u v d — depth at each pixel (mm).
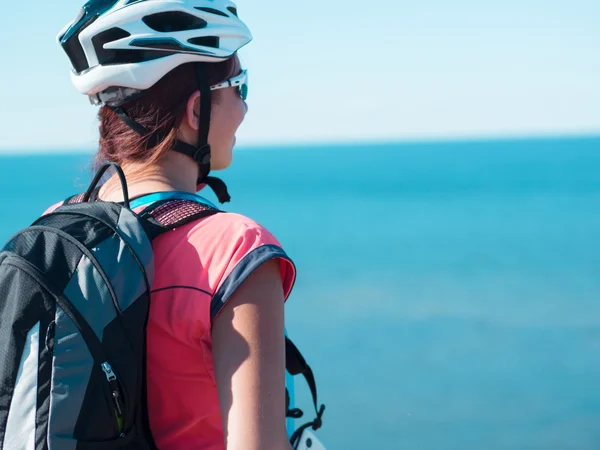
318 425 1640
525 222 41156
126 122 1489
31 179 106000
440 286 20859
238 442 1232
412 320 16031
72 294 1250
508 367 11883
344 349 13297
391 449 8023
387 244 32219
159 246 1382
